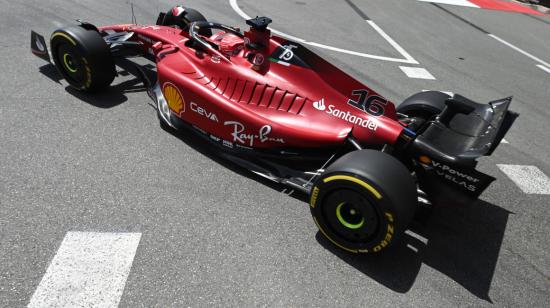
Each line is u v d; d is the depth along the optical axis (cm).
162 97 475
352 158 305
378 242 304
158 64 453
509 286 325
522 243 375
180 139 444
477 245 363
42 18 695
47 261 284
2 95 464
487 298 311
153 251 304
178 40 484
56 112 453
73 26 467
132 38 529
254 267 305
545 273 344
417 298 302
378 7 1231
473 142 343
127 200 348
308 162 397
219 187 383
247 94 402
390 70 756
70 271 279
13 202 327
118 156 401
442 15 1287
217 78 420
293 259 319
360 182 287
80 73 473
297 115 382
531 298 317
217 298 277
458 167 320
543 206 432
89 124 443
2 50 564
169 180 380
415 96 456
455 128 367
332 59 758
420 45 945
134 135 438
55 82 511
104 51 466
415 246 350
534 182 474
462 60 892
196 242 318
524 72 886
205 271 295
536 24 1413
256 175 405
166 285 280
